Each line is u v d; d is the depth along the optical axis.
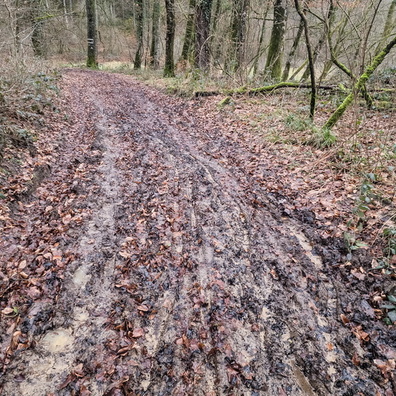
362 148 5.67
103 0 30.88
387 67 10.21
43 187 5.21
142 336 2.78
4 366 2.54
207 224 4.29
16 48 9.42
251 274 3.43
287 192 4.92
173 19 14.91
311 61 6.47
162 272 3.49
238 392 2.33
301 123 7.18
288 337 2.74
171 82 13.59
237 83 11.02
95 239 4.02
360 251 3.49
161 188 5.26
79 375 2.48
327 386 2.36
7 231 4.00
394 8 8.60
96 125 8.40
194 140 7.45
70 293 3.21
